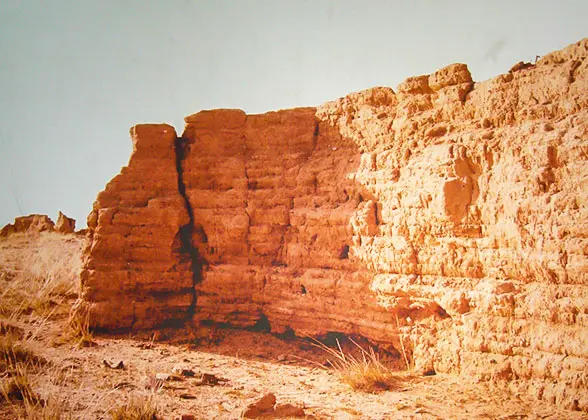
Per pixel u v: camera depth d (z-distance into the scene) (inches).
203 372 368.5
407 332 380.5
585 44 323.0
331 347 442.6
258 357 445.1
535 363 298.5
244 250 500.1
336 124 473.7
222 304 495.5
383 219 410.0
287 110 503.5
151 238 493.7
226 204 508.1
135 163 510.0
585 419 261.7
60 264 631.2
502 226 331.9
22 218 965.2
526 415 273.4
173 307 495.8
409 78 414.3
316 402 314.7
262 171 503.2
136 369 362.0
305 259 462.3
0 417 246.8
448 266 358.9
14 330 425.4
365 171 431.5
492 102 358.0
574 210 296.5
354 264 427.8
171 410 283.0
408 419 278.2
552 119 324.5
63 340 433.4
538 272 310.2
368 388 336.8
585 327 285.0
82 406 272.8
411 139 399.9
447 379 337.7
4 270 642.2
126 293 483.8
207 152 522.3
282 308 466.3
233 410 291.9
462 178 355.3
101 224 488.7
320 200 463.5
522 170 323.6
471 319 335.0
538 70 341.7
